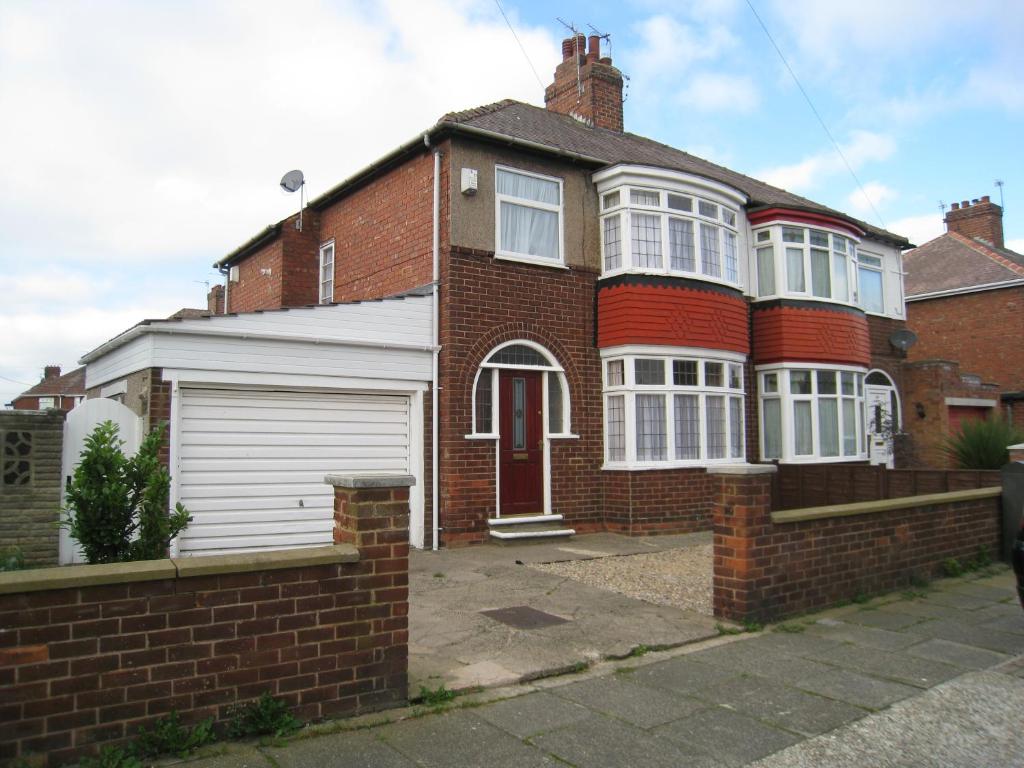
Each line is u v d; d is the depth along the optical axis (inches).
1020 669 225.1
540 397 478.9
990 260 934.4
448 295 438.3
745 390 591.2
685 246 518.0
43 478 332.2
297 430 397.4
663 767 159.8
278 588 173.0
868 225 741.9
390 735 172.7
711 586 332.8
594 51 688.4
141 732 154.9
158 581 159.2
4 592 143.3
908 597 318.0
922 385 727.7
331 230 581.0
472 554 409.4
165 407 358.3
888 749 169.9
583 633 257.4
